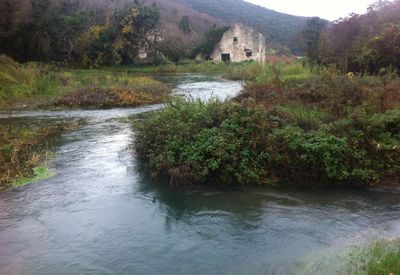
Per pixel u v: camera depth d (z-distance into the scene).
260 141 8.70
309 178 8.27
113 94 19.64
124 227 6.66
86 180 8.74
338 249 5.81
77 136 12.68
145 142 9.96
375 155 8.44
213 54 55.94
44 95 21.08
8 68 22.56
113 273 5.44
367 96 10.39
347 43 19.39
